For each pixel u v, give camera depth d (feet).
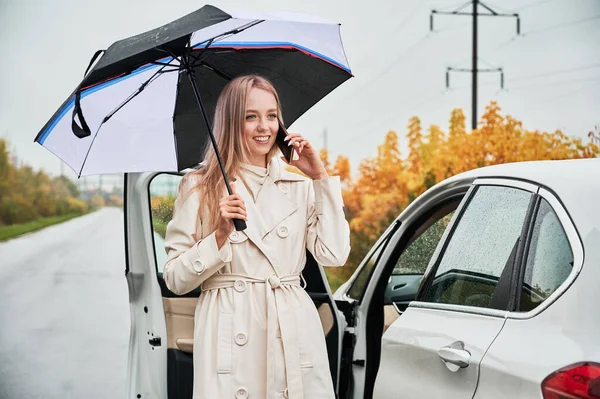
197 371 9.40
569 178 8.31
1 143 94.63
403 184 52.24
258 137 9.83
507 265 8.52
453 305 9.26
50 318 39.24
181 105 10.80
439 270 9.83
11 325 37.27
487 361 7.98
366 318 11.70
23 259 76.48
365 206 52.24
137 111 10.34
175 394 11.18
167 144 10.48
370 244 50.57
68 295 48.91
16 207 100.99
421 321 9.54
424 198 11.16
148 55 9.91
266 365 9.34
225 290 9.59
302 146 9.74
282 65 11.34
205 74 11.03
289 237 9.76
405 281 11.89
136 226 11.50
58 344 32.19
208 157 9.89
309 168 9.95
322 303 11.73
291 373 9.30
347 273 50.44
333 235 9.81
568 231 7.82
